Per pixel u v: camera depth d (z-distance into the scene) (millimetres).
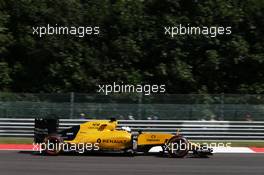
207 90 105125
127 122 88688
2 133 87562
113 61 103188
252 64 105062
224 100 91250
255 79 105938
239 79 106188
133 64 105750
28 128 87750
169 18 105062
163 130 88625
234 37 105812
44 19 105312
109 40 105312
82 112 90375
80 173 51125
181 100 91188
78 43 103688
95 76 102688
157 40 105125
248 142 87000
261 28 106438
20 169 53156
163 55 104062
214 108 90125
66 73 101875
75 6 105312
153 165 57875
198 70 105375
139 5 106312
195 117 90062
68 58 101875
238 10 105875
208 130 88125
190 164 59219
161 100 91500
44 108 90188
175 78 103125
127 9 105562
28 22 105938
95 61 102750
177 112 90125
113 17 105250
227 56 104938
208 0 106875
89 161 60656
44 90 102875
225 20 105750
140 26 105750
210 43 104812
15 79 104938
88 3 107250
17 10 105625
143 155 67812
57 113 90188
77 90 101938
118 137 66000
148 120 89062
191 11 106812
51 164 57344
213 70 104938
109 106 90375
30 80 104500
